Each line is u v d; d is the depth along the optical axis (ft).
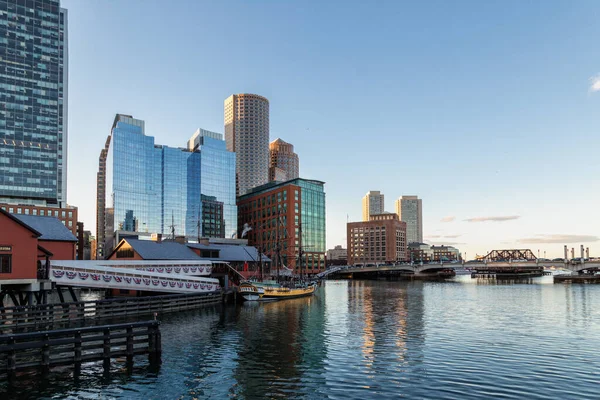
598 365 113.29
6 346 96.07
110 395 88.48
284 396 88.89
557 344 141.08
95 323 175.11
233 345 137.59
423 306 264.31
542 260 651.66
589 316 214.90
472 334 159.84
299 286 358.23
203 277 284.41
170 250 309.83
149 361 114.83
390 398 87.61
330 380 99.76
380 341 145.69
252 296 285.84
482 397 88.07
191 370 107.04
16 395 87.71
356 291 415.44
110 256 315.17
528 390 92.38
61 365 108.78
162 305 215.51
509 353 127.44
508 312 232.12
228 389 92.99
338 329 170.30
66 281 192.95
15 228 172.45
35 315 160.76
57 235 251.19
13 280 170.30
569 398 87.40
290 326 177.58
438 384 96.53
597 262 602.03
